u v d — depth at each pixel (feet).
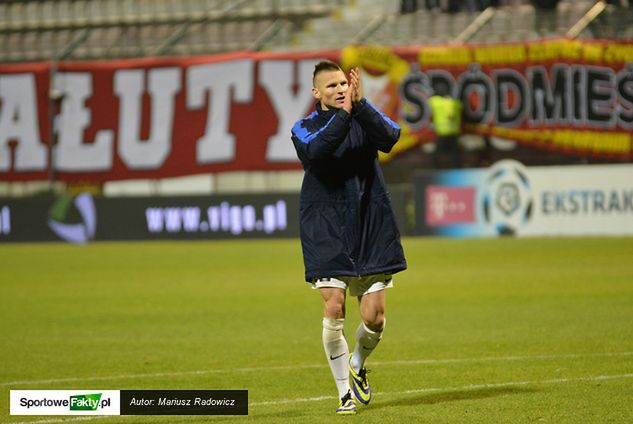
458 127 279.90
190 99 302.45
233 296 161.38
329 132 67.56
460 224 265.95
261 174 309.42
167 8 344.49
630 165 255.70
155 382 88.63
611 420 67.82
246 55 297.74
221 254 243.19
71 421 72.13
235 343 112.68
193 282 183.93
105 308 149.07
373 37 319.47
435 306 141.90
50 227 298.76
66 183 312.50
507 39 306.35
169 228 289.94
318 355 102.94
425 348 105.09
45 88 312.71
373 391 81.82
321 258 69.67
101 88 309.42
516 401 75.15
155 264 222.28
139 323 131.85
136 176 306.76
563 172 256.73
